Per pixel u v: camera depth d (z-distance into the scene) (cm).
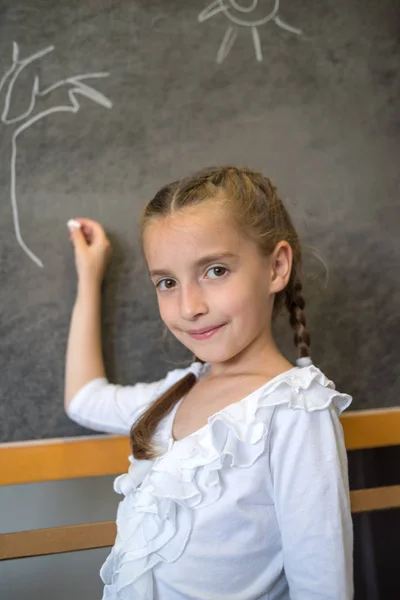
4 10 82
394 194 93
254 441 56
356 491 85
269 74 90
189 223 60
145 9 86
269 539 59
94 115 84
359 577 96
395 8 95
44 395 81
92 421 78
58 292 82
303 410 57
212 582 57
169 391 71
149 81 86
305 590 56
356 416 89
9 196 81
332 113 92
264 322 63
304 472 56
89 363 80
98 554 88
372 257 92
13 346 81
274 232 65
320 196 90
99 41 85
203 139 87
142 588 58
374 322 92
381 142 93
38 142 82
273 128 89
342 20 93
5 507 84
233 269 60
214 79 88
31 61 83
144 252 67
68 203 83
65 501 86
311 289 89
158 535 59
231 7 89
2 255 81
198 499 58
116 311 84
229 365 65
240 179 66
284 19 91
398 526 98
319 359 89
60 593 87
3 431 80
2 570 85
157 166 86
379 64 94
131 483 64
